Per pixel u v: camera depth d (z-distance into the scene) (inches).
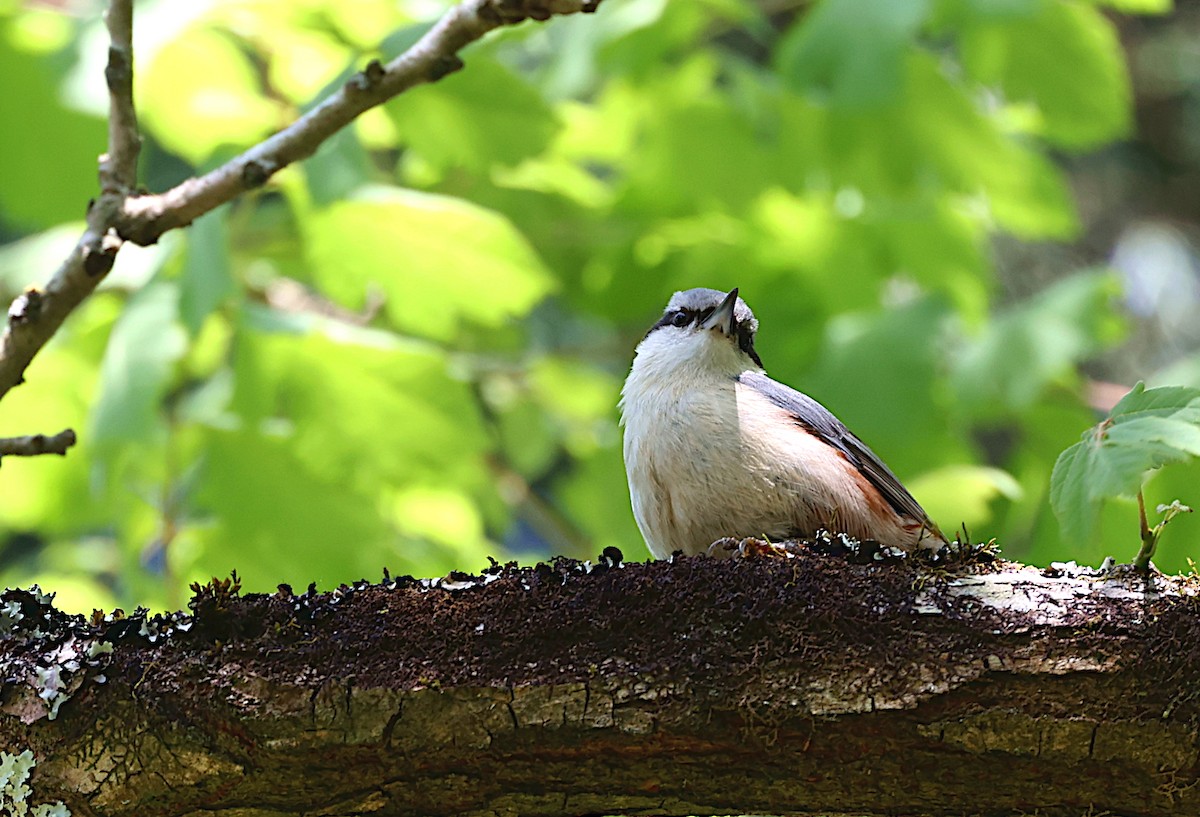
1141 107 620.7
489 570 208.1
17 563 518.0
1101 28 430.3
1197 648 185.2
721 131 468.4
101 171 249.1
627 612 196.1
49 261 412.2
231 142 394.3
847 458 307.0
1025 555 385.4
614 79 458.9
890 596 193.9
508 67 410.3
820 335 470.9
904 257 492.1
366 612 200.7
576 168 494.6
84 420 414.0
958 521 379.9
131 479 400.5
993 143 451.2
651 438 296.7
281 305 480.4
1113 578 195.3
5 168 408.5
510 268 405.7
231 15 384.5
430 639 196.7
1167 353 595.8
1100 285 436.5
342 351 391.5
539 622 196.7
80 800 192.9
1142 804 188.9
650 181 486.9
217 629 199.2
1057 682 185.9
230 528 395.2
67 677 195.0
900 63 393.1
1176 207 628.4
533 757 193.0
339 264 405.4
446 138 421.4
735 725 190.1
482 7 230.2
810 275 484.7
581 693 191.2
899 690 187.5
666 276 501.7
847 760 190.2
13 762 193.3
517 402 506.3
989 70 438.9
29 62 395.9
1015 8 410.3
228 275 347.9
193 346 389.4
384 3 390.0
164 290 355.6
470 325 525.7
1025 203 465.4
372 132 430.0
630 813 199.5
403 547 425.1
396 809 197.9
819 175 470.9
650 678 191.2
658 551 306.0
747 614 193.6
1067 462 198.7
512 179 484.7
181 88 414.6
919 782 190.7
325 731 191.9
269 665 195.3
